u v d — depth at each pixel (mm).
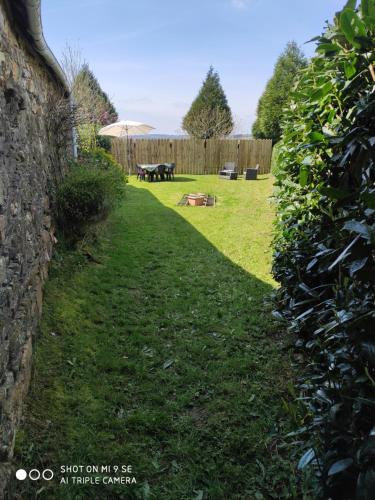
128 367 2385
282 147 2932
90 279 3645
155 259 4547
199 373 2359
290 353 2529
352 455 1059
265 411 2014
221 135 19000
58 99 4234
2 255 1654
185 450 1762
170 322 3012
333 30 1688
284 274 2668
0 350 1526
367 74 1479
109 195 4250
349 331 1170
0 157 1699
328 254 1539
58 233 3844
